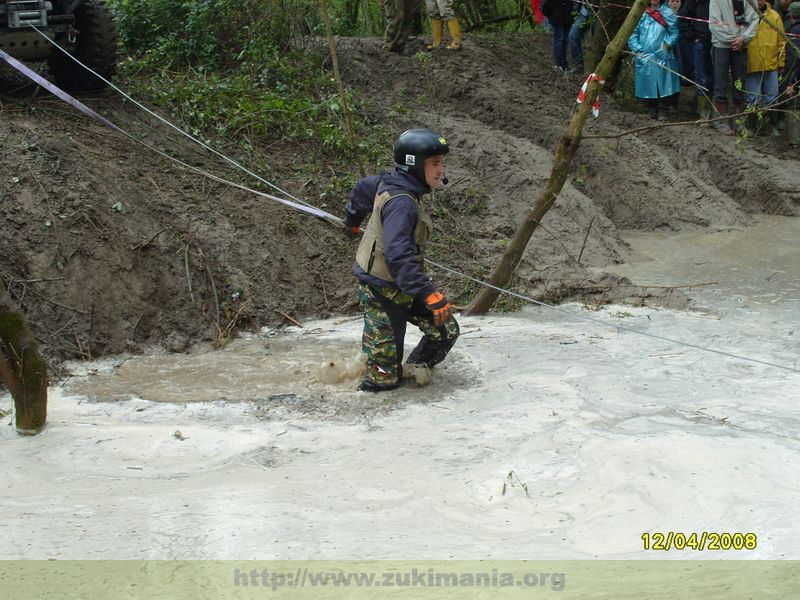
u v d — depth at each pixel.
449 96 13.03
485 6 18.77
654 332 7.28
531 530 3.92
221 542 3.76
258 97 10.70
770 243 10.75
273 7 12.16
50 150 7.98
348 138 10.07
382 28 17.86
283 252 8.33
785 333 7.23
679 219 11.55
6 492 4.59
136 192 8.11
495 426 5.30
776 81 13.34
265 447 5.12
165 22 11.70
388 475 4.63
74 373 6.67
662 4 13.73
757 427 5.07
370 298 5.91
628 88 15.10
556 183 7.61
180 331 7.39
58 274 7.22
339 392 6.10
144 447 5.16
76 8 9.40
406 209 5.59
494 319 7.86
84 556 3.65
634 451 4.66
